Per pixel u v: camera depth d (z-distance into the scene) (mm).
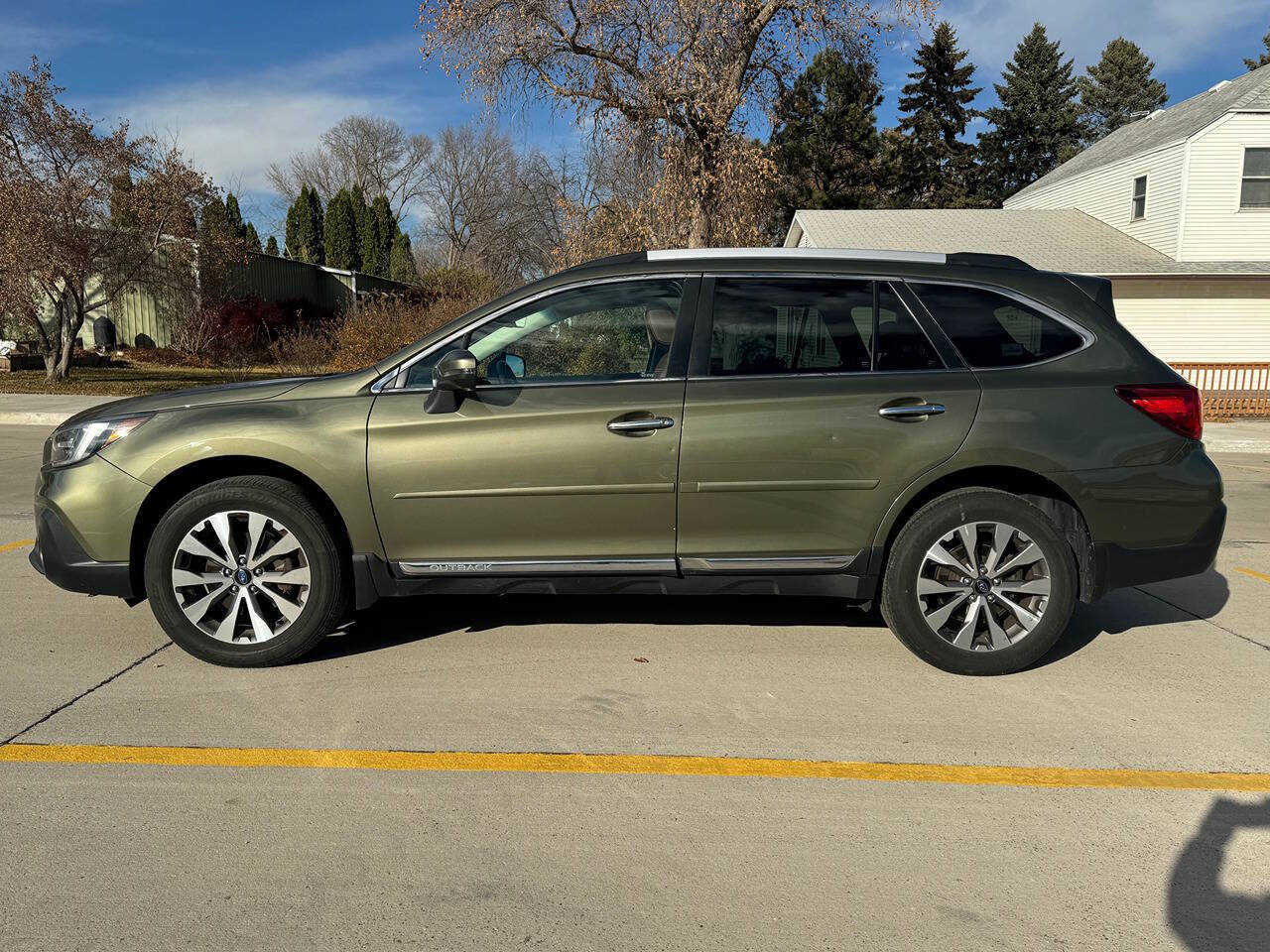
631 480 4008
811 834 2846
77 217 20531
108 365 27312
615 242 20109
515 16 19188
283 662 4172
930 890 2570
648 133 19859
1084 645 4621
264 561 4070
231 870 2615
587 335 4152
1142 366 4129
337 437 4016
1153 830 2889
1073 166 30875
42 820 2865
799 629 4762
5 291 20922
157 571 4039
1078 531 4141
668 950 2301
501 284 45938
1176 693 3979
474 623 4828
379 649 4430
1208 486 4105
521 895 2520
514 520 4055
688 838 2816
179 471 4117
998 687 4023
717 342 4094
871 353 4098
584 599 5285
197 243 24359
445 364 3883
